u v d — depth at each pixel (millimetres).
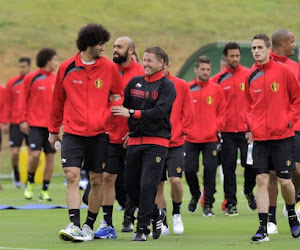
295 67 31891
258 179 26828
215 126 37219
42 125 44031
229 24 109875
